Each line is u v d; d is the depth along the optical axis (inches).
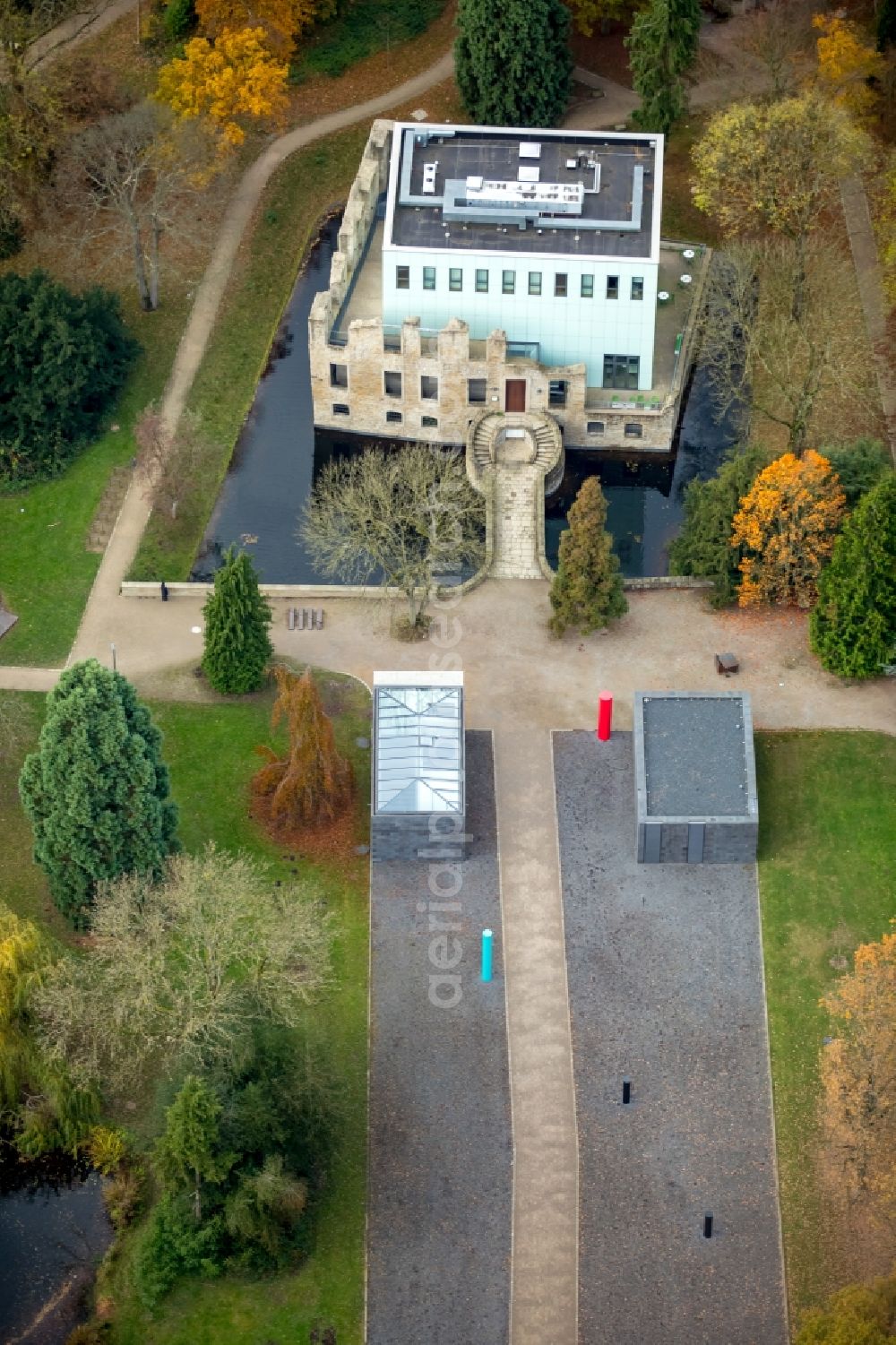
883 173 7367.1
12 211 7573.8
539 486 6889.8
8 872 5895.7
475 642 6461.6
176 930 5565.9
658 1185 5260.8
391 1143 5334.6
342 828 5979.3
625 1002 5605.3
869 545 6028.5
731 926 5753.0
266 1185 4985.2
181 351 7431.1
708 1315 5049.2
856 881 5836.6
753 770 5856.3
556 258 6963.6
